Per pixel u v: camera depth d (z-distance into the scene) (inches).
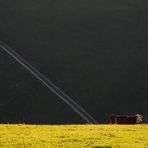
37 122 4298.7
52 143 1646.2
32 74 5009.8
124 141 1704.0
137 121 3061.0
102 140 1707.7
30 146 1593.3
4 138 1732.3
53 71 5123.0
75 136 1792.6
